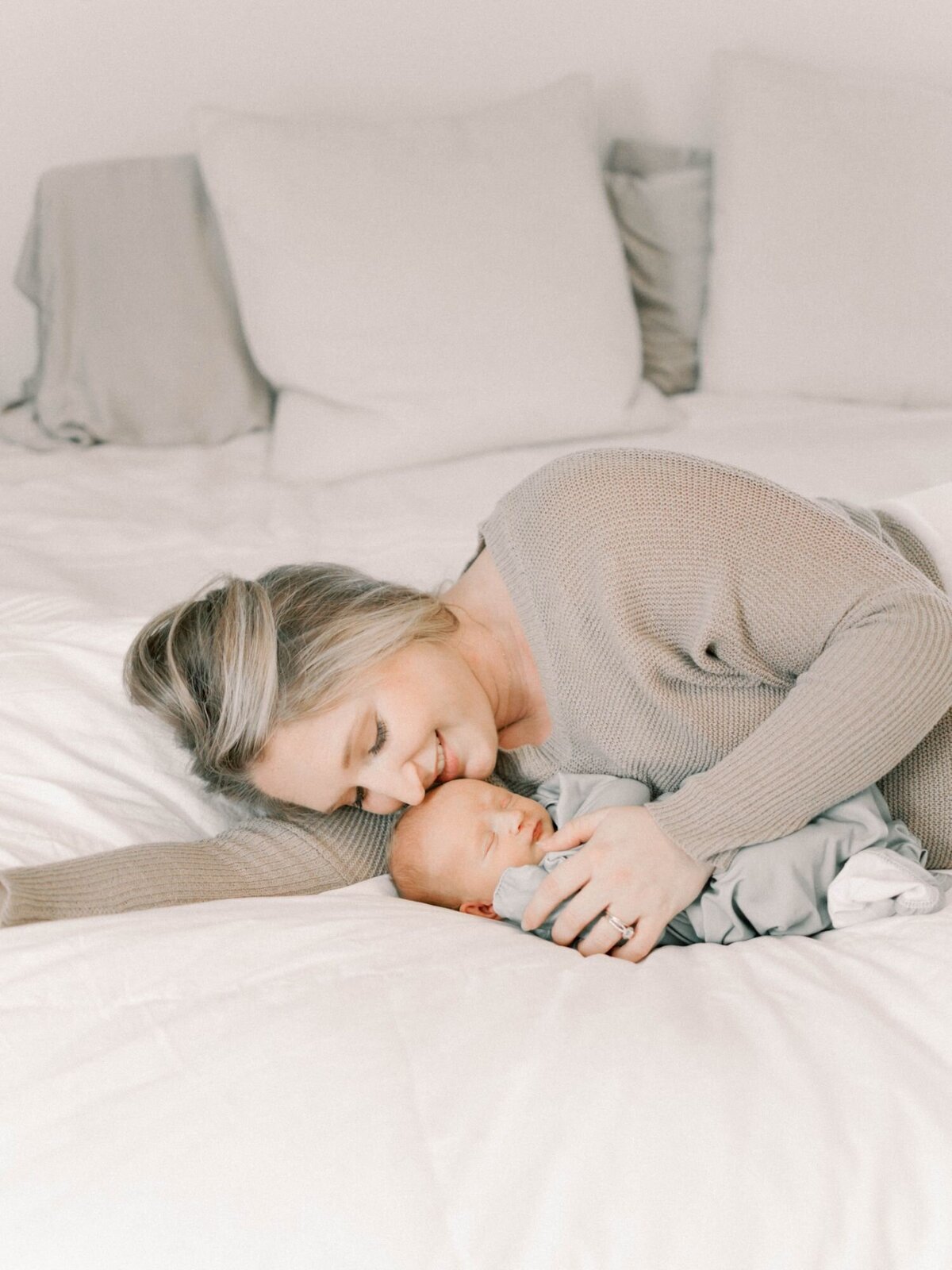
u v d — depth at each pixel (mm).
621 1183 597
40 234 2088
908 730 877
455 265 1948
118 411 2086
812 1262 574
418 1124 626
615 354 2008
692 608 950
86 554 1614
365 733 975
